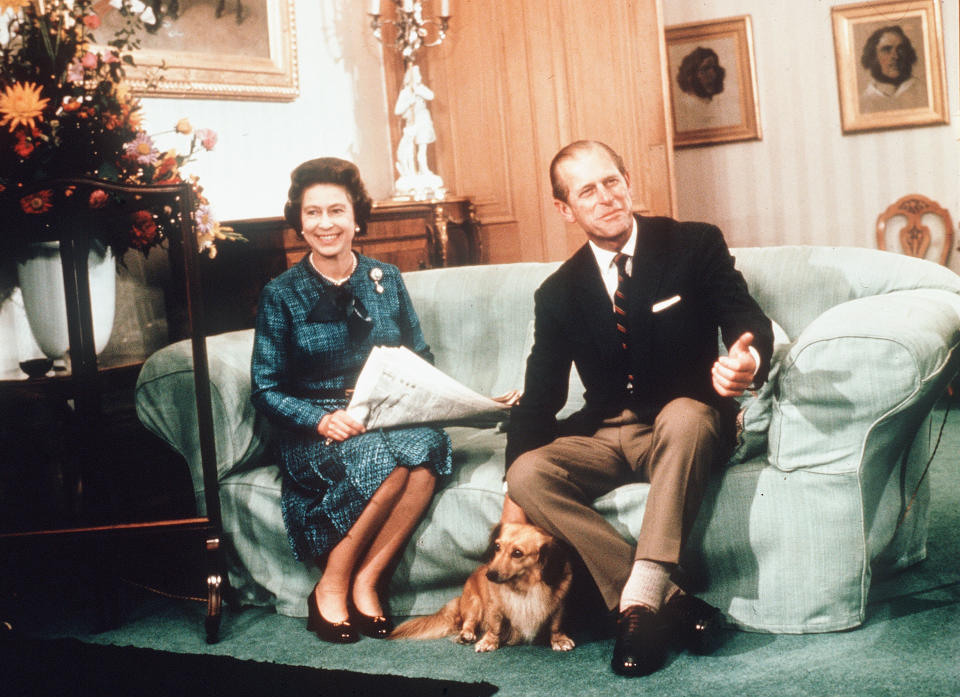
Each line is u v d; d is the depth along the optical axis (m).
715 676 1.96
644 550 2.03
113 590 2.50
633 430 2.27
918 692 1.80
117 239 2.65
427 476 2.37
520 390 2.89
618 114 4.66
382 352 2.31
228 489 2.60
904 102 5.74
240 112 3.97
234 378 2.62
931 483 3.28
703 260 2.24
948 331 2.19
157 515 2.83
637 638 1.99
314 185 2.51
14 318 2.63
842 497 2.09
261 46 4.05
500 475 2.37
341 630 2.32
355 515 2.33
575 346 2.32
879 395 2.04
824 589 2.11
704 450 2.07
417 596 2.44
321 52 4.45
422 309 3.09
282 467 2.49
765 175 6.01
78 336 2.49
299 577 2.51
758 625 2.17
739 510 2.16
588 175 2.22
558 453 2.20
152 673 2.16
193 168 3.73
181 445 2.64
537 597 2.13
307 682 2.06
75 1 2.63
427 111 4.50
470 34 4.84
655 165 4.64
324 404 2.51
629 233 2.29
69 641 2.40
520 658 2.13
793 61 5.88
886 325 2.07
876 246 5.86
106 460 2.59
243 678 2.11
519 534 2.10
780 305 2.70
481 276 3.09
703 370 2.25
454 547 2.37
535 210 4.83
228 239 3.25
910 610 2.21
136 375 2.86
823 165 5.91
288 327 2.52
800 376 2.11
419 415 2.37
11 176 2.48
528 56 4.77
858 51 5.77
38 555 2.75
